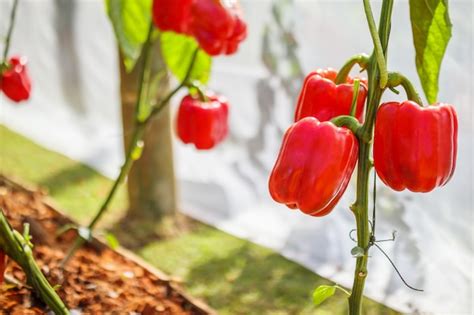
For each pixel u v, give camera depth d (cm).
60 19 382
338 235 252
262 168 295
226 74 302
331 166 120
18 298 162
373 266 232
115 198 287
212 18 166
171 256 237
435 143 120
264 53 280
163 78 236
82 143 364
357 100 126
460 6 206
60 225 206
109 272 180
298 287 218
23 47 419
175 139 338
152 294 175
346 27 243
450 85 212
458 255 218
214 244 249
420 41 126
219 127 192
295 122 127
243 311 201
